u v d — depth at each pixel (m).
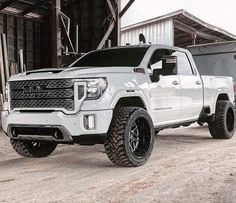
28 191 4.45
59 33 13.16
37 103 5.42
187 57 7.53
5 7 17.19
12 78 5.71
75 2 18.59
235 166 5.68
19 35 18.53
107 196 4.18
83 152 7.27
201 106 7.66
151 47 6.67
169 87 6.55
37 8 18.55
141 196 4.17
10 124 5.62
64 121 5.13
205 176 5.07
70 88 5.19
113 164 6.01
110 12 15.92
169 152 7.05
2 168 5.87
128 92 5.57
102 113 5.16
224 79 8.80
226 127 8.54
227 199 4.04
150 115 6.07
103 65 6.69
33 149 6.49
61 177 5.16
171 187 4.53
